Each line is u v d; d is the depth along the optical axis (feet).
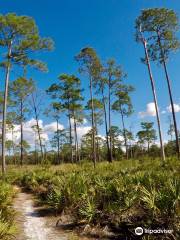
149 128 202.18
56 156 216.95
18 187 62.80
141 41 89.45
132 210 27.35
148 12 84.38
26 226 30.60
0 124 117.08
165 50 88.84
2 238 24.30
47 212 36.29
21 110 122.01
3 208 33.12
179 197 22.66
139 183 31.45
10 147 168.76
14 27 75.25
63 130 167.73
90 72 106.83
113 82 118.11
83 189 34.47
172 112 88.58
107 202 30.42
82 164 105.29
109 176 45.29
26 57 78.69
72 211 32.60
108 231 26.45
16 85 108.78
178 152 85.66
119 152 200.95
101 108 123.75
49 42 77.92
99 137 173.68
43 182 56.54
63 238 26.48
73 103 118.83
